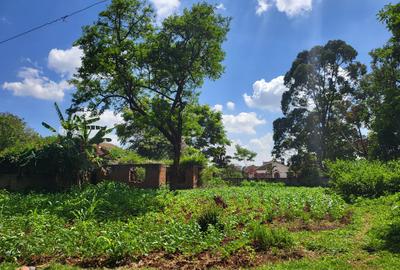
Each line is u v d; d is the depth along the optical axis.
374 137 47.38
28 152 29.50
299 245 10.41
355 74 56.44
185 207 18.36
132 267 8.94
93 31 35.38
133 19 36.19
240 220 13.92
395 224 11.64
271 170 67.00
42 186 29.27
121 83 37.28
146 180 34.97
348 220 14.19
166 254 9.74
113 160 38.66
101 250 9.60
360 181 22.58
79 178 29.27
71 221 14.95
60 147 28.53
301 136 58.12
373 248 9.86
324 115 58.50
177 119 38.69
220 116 63.69
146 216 14.97
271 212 15.24
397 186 21.39
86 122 30.25
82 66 35.47
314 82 57.53
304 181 47.69
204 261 9.13
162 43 36.34
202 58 38.50
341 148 57.69
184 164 39.12
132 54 36.31
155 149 60.28
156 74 37.84
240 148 70.31
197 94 40.44
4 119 65.50
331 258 9.16
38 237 10.44
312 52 58.47
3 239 9.80
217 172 47.22
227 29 37.81
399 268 8.08
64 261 9.40
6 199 19.47
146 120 36.16
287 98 59.88
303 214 15.14
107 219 14.49
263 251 9.91
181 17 36.66
